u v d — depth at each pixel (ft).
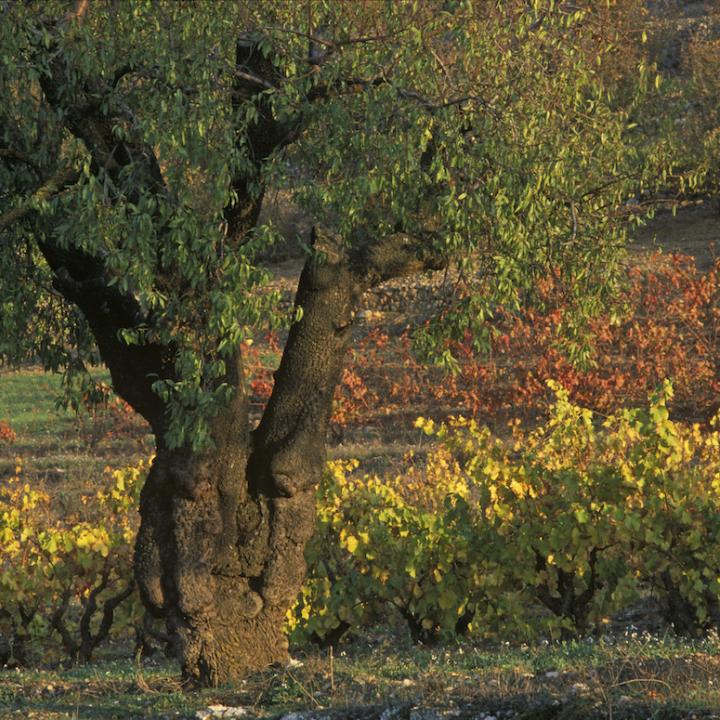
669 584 127.24
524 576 129.29
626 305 117.70
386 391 296.10
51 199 99.30
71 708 102.73
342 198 99.60
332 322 106.32
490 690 86.89
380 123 99.91
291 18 101.50
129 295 102.53
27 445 282.97
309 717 88.17
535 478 128.16
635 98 108.88
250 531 107.65
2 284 111.65
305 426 107.45
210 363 95.45
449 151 98.43
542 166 99.30
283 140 102.27
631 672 86.69
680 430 134.21
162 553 106.01
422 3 97.91
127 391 106.32
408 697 88.79
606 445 130.00
